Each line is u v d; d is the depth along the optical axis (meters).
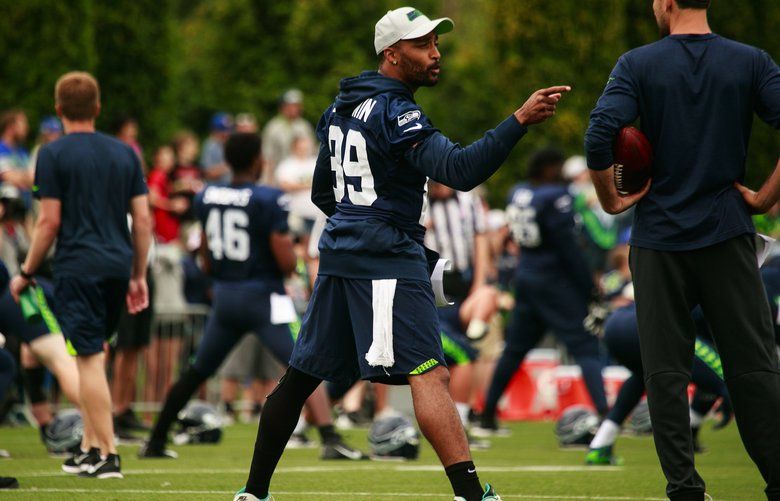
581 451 36.69
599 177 19.44
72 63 68.25
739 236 19.22
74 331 26.05
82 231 26.14
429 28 19.25
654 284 19.36
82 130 26.72
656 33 80.69
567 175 61.44
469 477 18.50
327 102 111.56
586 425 37.66
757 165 71.25
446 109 117.06
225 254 33.12
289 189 57.03
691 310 19.55
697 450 35.75
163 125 82.00
